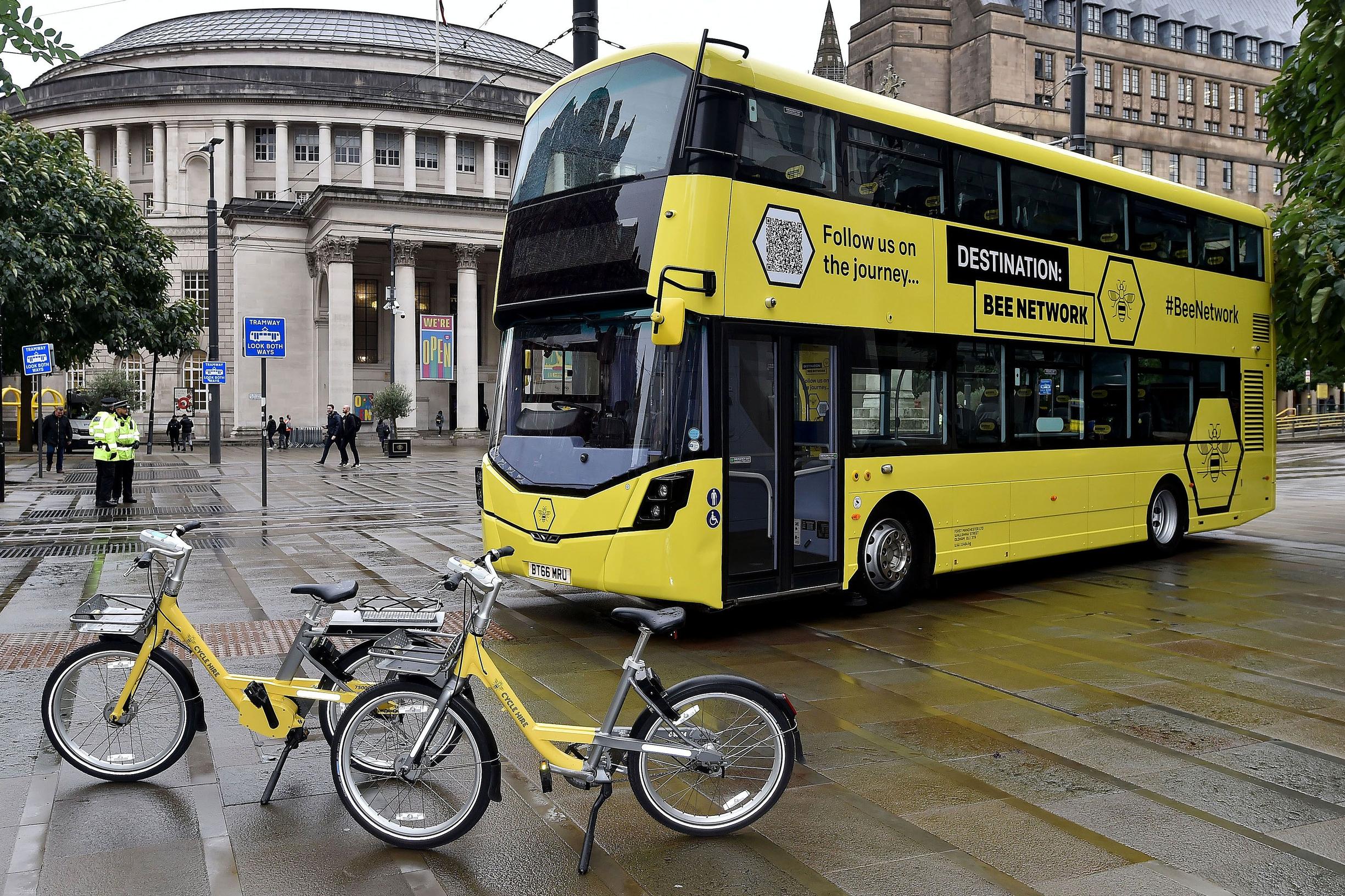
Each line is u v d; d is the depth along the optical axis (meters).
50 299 32.22
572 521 8.45
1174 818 4.96
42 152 34.00
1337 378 14.20
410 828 4.50
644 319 8.34
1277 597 10.77
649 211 8.31
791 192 8.82
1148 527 12.89
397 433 50.19
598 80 9.03
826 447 9.21
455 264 66.44
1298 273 11.96
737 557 8.47
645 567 8.13
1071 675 7.62
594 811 4.37
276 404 61.00
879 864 4.42
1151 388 12.83
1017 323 10.96
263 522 17.09
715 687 4.60
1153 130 81.19
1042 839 4.70
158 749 5.23
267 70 65.62
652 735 4.52
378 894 4.10
